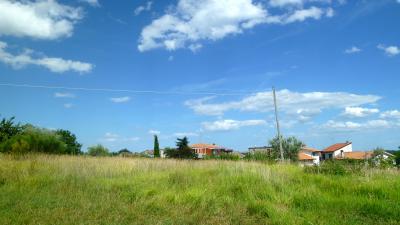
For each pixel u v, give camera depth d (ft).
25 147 92.38
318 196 38.78
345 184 44.75
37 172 54.29
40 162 62.75
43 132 106.22
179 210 34.17
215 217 32.04
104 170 56.34
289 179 48.91
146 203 36.40
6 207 34.17
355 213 33.47
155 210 34.47
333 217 31.68
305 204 36.83
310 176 51.11
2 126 105.70
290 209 35.06
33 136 99.76
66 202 36.24
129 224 29.25
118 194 41.37
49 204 35.32
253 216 32.89
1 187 44.55
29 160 64.64
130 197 39.55
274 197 39.17
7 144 94.07
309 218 31.14
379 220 31.45
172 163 70.28
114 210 33.53
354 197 38.17
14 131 106.52
